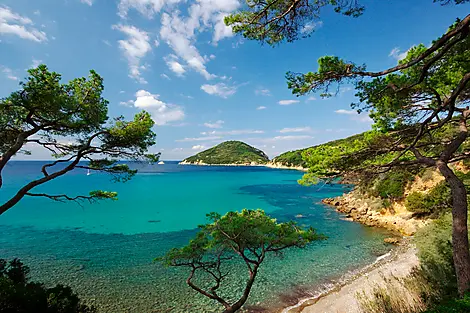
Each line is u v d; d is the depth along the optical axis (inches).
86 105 394.3
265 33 263.6
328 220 1282.0
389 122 341.1
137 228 1154.7
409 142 346.6
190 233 1079.6
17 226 1160.2
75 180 3398.1
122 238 993.5
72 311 332.5
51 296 327.9
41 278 625.0
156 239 983.6
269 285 593.0
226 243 435.2
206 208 1664.6
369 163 349.4
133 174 483.5
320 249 836.0
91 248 861.8
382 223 1159.6
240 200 1982.0
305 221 1266.0
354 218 1302.9
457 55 258.7
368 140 355.3
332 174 348.2
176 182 3444.9
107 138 427.2
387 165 324.8
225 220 424.8
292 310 491.5
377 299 370.9
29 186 365.4
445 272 369.1
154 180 3720.5
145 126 425.7
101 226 1180.5
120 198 2080.5
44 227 1146.0
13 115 357.7
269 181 3612.2
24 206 1646.2
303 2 240.4
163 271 663.8
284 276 638.5
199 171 6181.1
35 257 769.6
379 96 291.1
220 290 569.6
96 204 1772.9
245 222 412.8
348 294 527.2
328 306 489.1
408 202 1095.6
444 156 286.0
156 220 1318.9
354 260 746.2
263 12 248.8
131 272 657.6
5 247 865.5
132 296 540.1
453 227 249.1
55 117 376.8
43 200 1845.5
